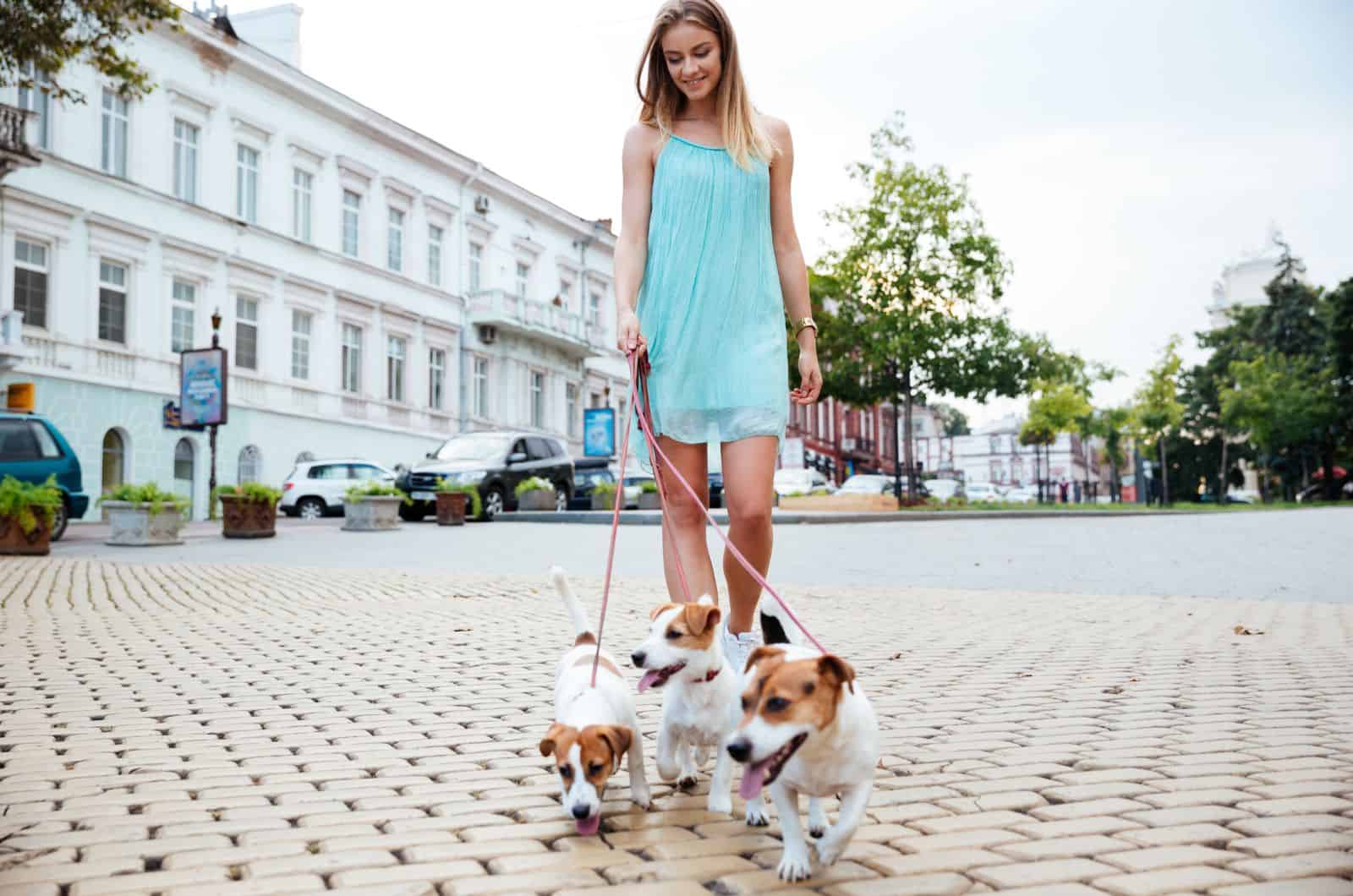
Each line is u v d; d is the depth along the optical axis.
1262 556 13.53
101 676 5.38
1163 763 3.61
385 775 3.52
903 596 9.30
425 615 7.95
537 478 24.02
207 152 28.41
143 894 2.37
